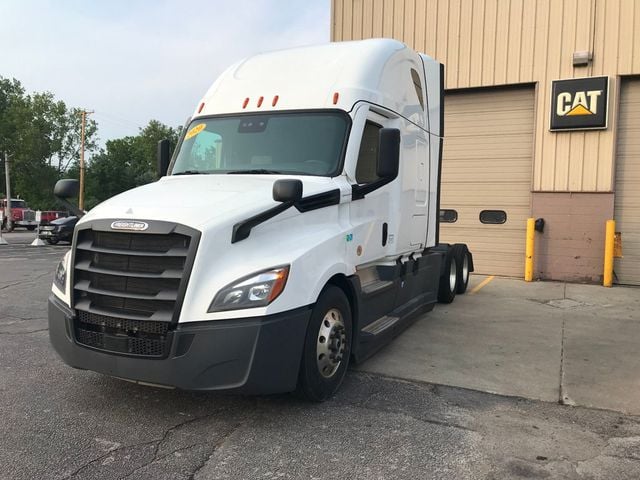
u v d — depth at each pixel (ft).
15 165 198.08
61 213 122.62
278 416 13.60
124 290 12.82
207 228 12.30
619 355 19.44
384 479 10.60
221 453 11.62
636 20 34.47
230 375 12.00
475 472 10.89
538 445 12.15
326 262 14.17
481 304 29.01
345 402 14.62
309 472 10.84
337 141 16.29
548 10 36.47
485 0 38.04
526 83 37.45
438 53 39.47
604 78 34.99
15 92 227.40
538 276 37.73
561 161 36.65
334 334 14.55
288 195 12.85
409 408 14.26
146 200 13.79
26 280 36.78
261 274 12.39
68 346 13.39
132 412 13.74
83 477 10.55
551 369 17.79
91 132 218.18
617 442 12.35
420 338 21.68
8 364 17.51
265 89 18.04
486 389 15.84
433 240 24.89
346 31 41.81
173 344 12.04
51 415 13.51
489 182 39.45
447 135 40.42
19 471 10.74
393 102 19.26
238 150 17.24
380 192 18.13
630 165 35.55
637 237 35.53
